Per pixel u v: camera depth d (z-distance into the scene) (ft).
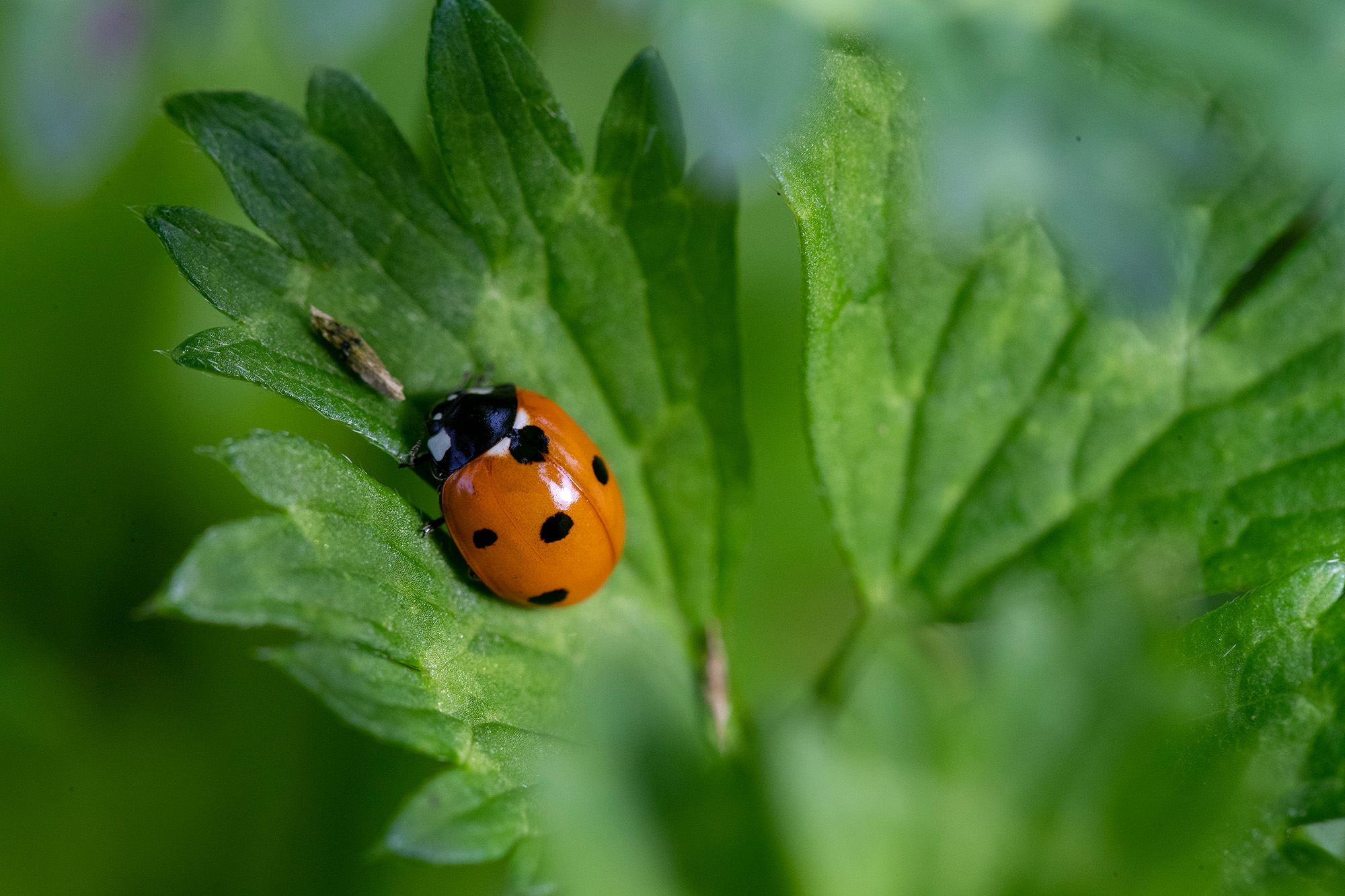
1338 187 0.42
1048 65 0.42
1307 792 0.40
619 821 0.40
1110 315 0.42
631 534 0.42
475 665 0.40
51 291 0.47
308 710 0.45
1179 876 0.40
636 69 0.41
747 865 0.40
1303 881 0.39
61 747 0.45
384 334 0.41
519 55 0.41
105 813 0.45
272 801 0.44
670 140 0.41
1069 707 0.40
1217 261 0.42
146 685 0.45
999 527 0.42
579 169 0.41
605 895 0.40
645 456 0.42
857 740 0.41
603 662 0.41
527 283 0.41
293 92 0.45
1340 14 0.42
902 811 0.40
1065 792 0.40
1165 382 0.42
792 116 0.41
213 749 0.45
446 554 0.40
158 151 0.47
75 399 0.47
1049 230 0.42
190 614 0.38
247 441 0.39
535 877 0.39
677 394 0.42
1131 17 0.42
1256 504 0.42
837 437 0.42
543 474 0.40
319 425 0.47
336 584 0.39
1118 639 0.40
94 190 0.46
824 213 0.41
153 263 0.47
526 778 0.40
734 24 0.41
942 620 0.42
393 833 0.39
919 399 0.42
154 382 0.47
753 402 0.48
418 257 0.41
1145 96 0.42
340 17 0.44
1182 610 0.41
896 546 0.42
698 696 0.42
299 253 0.40
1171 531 0.42
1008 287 0.42
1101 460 0.42
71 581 0.46
